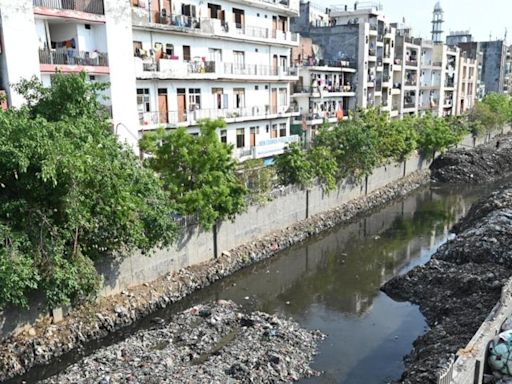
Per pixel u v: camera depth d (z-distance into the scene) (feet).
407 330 62.95
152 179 63.16
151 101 103.65
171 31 103.96
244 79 124.36
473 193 151.64
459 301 65.26
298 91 161.07
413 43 233.14
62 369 53.57
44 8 78.23
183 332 59.72
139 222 60.03
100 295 63.77
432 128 173.47
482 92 343.87
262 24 134.10
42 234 50.21
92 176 51.11
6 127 45.47
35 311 56.80
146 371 50.01
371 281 80.94
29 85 57.21
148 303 67.46
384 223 116.98
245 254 87.56
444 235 107.14
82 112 56.65
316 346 58.49
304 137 158.30
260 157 130.11
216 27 114.62
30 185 47.96
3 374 51.11
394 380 50.83
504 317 48.80
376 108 152.46
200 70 112.37
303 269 86.69
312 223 108.37
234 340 57.82
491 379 42.24
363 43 181.47
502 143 223.30
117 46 90.58
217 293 75.46
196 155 73.56
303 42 176.45
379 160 134.41
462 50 303.48
